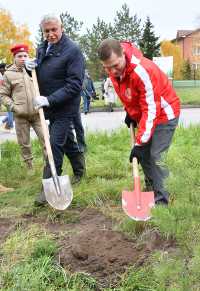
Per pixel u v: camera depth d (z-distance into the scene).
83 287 3.88
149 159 5.32
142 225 4.63
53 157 5.74
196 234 3.55
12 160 8.04
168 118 4.92
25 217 5.41
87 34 64.88
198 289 3.16
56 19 5.60
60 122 5.74
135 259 4.13
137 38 66.00
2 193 6.30
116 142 9.41
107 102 22.84
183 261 3.37
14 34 49.88
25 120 7.38
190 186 4.02
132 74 4.61
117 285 3.87
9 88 7.39
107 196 5.83
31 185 6.66
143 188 6.08
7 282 3.93
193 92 33.97
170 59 26.05
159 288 3.33
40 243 4.47
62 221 5.19
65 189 5.32
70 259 4.21
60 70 5.70
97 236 4.53
